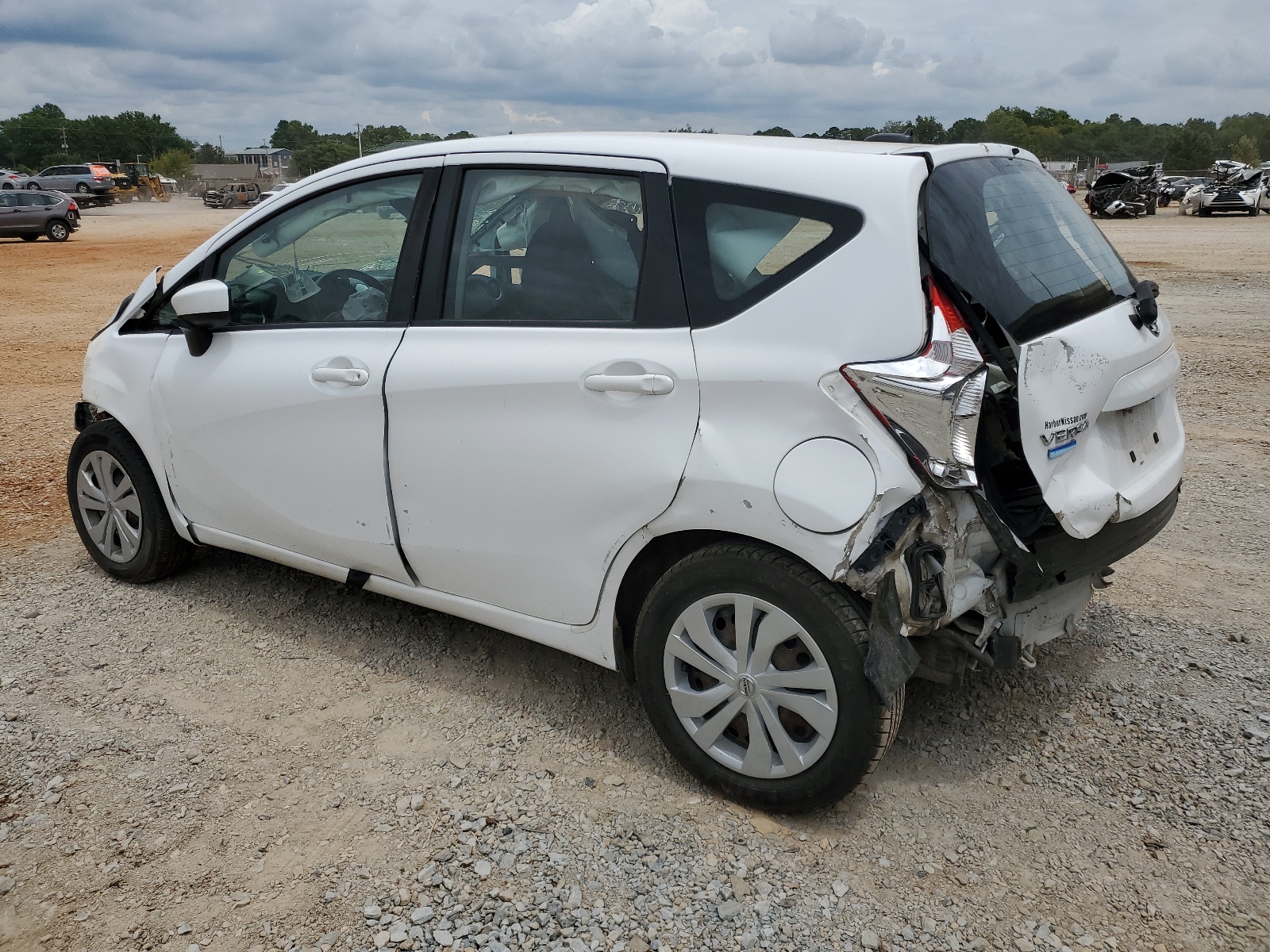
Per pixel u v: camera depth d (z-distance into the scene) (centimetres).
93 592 435
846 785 271
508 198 319
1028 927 247
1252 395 805
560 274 305
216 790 297
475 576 331
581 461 293
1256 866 268
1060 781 305
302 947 238
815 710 269
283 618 411
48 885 258
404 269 337
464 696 353
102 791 296
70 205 3069
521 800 294
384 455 337
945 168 277
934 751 320
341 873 263
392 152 354
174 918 248
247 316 388
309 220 367
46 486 592
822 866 268
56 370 987
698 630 286
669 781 305
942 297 251
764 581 268
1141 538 307
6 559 475
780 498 258
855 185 263
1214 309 1280
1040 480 258
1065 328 275
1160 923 249
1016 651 276
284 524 375
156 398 404
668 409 278
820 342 258
